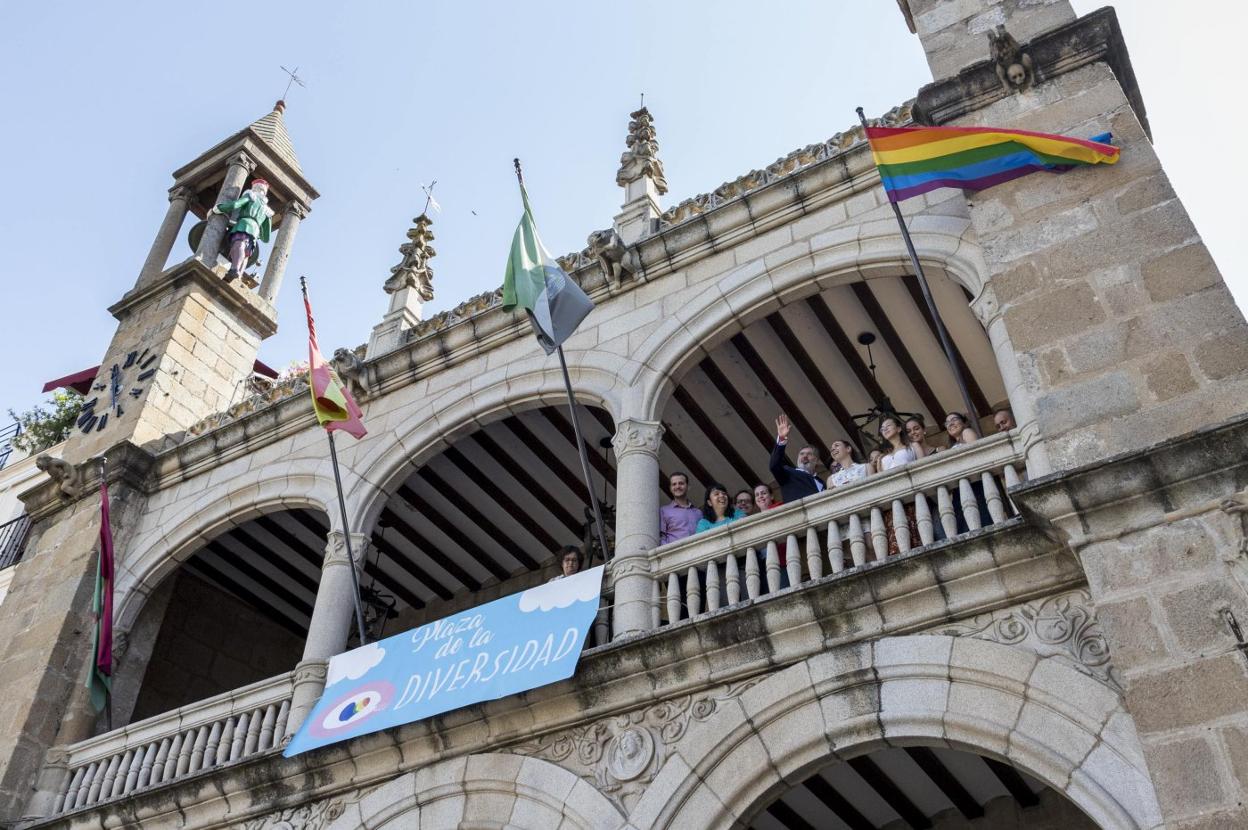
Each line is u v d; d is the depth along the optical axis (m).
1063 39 9.96
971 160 9.57
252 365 18.55
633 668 9.16
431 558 15.55
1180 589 6.85
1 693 13.38
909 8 12.55
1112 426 7.75
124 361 17.41
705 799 8.43
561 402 12.26
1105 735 7.21
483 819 9.36
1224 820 6.08
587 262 12.65
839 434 13.69
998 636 7.98
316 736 10.35
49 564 14.71
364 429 12.62
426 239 15.59
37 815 12.17
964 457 8.90
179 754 11.88
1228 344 7.66
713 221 11.94
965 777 10.85
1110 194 8.89
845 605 8.52
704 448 13.77
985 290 9.59
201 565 15.66
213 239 18.92
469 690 9.79
